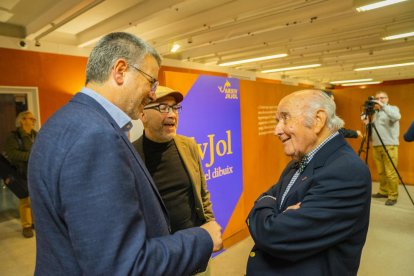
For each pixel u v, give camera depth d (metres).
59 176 0.58
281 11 3.24
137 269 0.57
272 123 3.57
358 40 4.90
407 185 5.23
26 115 3.60
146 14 3.30
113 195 0.58
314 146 1.04
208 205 1.68
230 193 2.84
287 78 10.23
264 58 6.13
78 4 2.91
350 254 0.96
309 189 0.98
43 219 0.63
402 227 3.24
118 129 0.71
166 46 5.42
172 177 1.48
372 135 4.23
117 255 0.56
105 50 0.73
